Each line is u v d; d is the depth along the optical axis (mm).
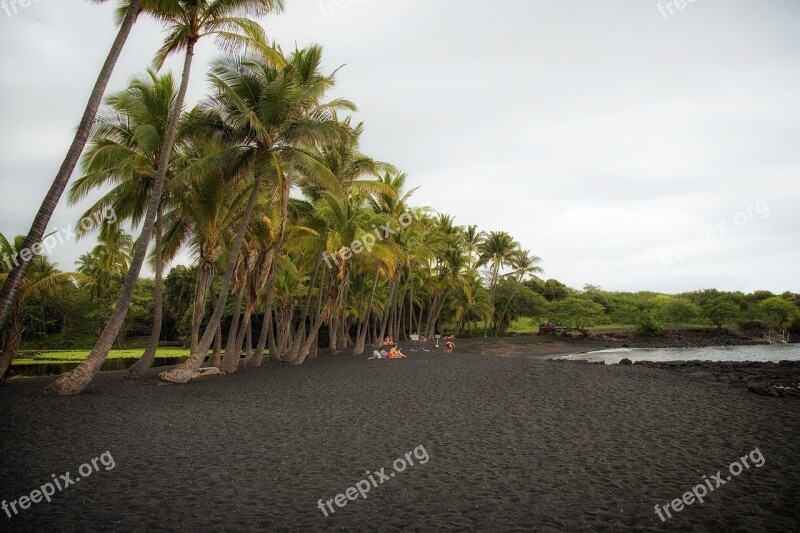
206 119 19047
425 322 73500
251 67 19062
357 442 10320
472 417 12766
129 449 9680
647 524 6293
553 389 17453
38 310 53406
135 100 19234
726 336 77312
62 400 15102
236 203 20984
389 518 6496
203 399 15484
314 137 19234
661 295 100562
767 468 8523
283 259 28953
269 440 10453
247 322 26234
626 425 11797
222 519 6430
